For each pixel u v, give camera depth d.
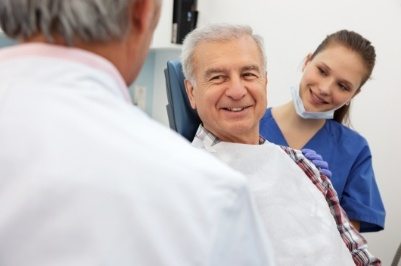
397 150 1.55
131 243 0.36
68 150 0.36
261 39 0.93
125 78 0.49
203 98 0.90
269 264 0.47
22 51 0.42
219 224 0.39
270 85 1.82
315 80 1.16
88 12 0.40
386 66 1.51
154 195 0.37
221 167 0.42
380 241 1.67
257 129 0.97
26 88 0.39
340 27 1.57
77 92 0.40
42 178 0.35
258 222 0.45
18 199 0.36
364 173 1.19
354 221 1.17
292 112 1.27
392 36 1.47
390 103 1.52
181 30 1.83
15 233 0.36
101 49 0.44
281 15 1.72
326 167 1.04
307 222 0.88
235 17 1.86
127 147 0.38
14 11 0.41
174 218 0.37
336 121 1.28
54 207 0.35
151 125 0.43
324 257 0.85
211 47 0.87
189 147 0.43
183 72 0.96
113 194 0.36
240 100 0.87
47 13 0.40
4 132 0.38
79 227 0.35
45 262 0.35
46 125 0.37
